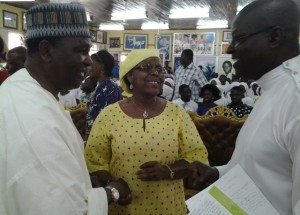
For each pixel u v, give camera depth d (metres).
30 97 0.72
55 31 0.76
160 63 1.30
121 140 1.24
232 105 3.49
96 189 0.83
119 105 1.33
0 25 8.18
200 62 10.36
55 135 0.70
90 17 9.79
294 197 0.72
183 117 1.32
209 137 3.00
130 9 8.42
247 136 0.86
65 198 0.67
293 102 0.75
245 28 0.82
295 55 0.83
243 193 0.84
